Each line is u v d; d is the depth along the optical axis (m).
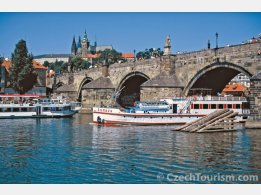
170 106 68.94
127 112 67.19
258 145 41.50
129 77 105.50
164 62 86.56
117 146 41.59
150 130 58.38
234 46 69.81
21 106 90.44
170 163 31.95
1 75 152.38
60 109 93.88
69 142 45.19
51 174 28.33
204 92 85.00
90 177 27.38
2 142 45.25
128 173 28.44
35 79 138.75
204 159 33.62
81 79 142.62
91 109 113.44
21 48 134.88
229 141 44.62
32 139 48.19
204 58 76.88
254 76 59.25
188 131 55.69
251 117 59.06
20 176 27.77
